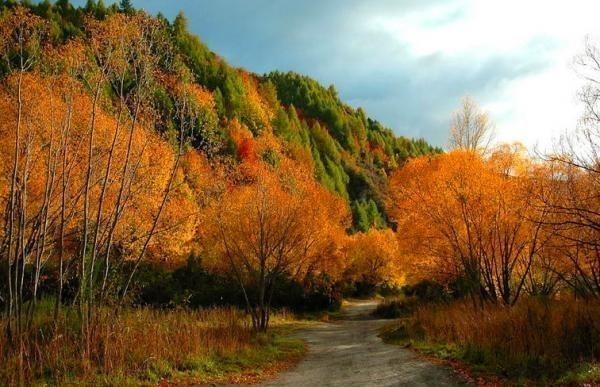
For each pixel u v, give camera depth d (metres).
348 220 33.28
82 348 9.62
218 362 11.80
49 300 15.09
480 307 15.98
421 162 21.53
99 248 13.30
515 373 9.37
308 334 22.59
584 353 9.73
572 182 13.41
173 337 12.25
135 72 11.77
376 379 10.41
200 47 81.12
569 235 14.07
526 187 14.25
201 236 30.23
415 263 23.44
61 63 12.11
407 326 18.91
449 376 10.07
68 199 12.52
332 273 35.72
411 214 20.25
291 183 22.05
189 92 13.66
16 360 8.85
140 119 13.20
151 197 16.70
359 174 123.06
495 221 16.72
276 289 33.31
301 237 22.06
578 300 14.10
